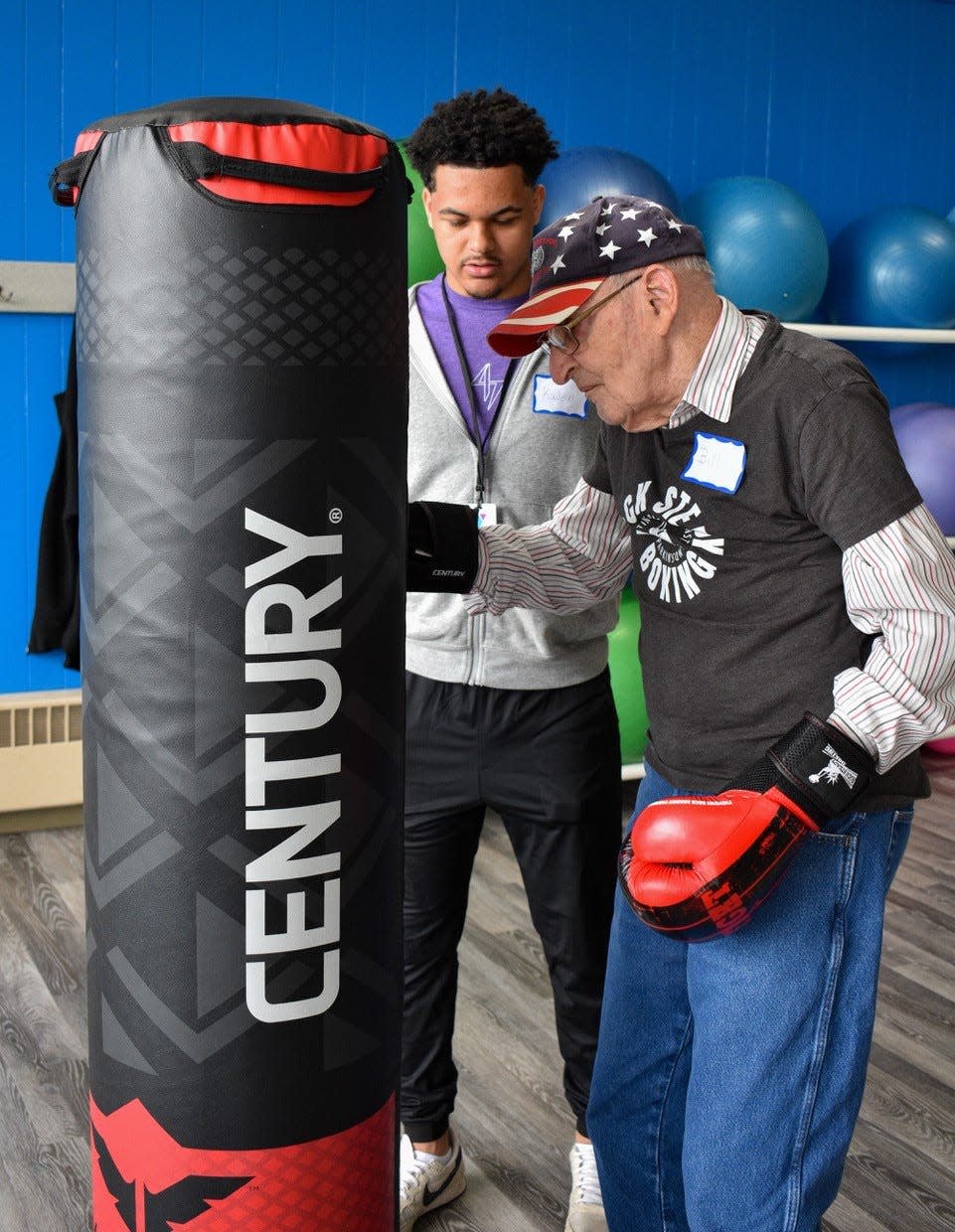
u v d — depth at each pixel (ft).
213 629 3.29
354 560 3.41
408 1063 6.89
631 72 14.89
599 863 6.68
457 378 6.54
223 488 3.24
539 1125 7.97
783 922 4.54
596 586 5.76
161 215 3.16
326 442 3.30
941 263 14.44
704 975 4.70
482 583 5.44
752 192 13.53
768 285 13.43
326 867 3.47
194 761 3.34
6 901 11.04
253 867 3.38
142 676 3.37
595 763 6.61
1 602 12.98
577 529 5.61
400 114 13.88
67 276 12.67
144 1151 3.56
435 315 6.63
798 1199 4.65
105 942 3.56
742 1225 4.69
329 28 13.35
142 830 3.43
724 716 4.78
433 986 6.84
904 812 4.74
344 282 3.28
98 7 12.39
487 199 6.21
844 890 4.55
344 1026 3.56
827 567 4.55
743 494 4.54
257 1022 3.44
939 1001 9.62
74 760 12.68
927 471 14.47
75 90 12.46
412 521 5.14
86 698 3.61
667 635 5.01
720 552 4.70
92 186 3.29
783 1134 4.61
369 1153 3.72
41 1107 8.00
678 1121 5.46
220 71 12.96
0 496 12.85
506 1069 8.55
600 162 12.40
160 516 3.28
